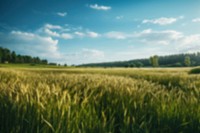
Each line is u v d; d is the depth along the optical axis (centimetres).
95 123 199
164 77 1041
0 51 14088
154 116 238
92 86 388
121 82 473
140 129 198
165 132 215
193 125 219
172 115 233
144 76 1160
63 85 421
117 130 226
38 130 180
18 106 221
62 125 189
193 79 804
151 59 15362
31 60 15088
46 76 728
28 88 313
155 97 308
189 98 302
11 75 755
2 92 300
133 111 259
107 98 305
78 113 218
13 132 183
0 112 219
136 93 328
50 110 214
